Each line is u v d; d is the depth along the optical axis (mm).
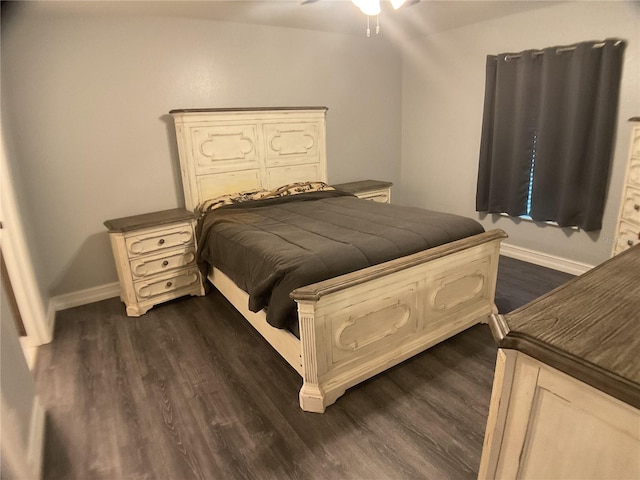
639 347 755
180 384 2070
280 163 3598
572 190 3104
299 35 3668
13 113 2631
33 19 2600
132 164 3115
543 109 3164
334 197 3461
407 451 1601
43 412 1854
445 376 2070
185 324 2715
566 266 3348
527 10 3201
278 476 1507
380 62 4277
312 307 1646
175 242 2955
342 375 1891
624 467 717
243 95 3490
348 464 1549
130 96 3010
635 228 2426
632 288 1007
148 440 1702
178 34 3102
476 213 4051
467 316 2410
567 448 802
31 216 2793
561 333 813
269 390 2000
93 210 3033
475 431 1693
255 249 2143
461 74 3869
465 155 4031
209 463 1576
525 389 844
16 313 2537
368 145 4422
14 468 1353
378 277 1836
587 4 2863
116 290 3230
